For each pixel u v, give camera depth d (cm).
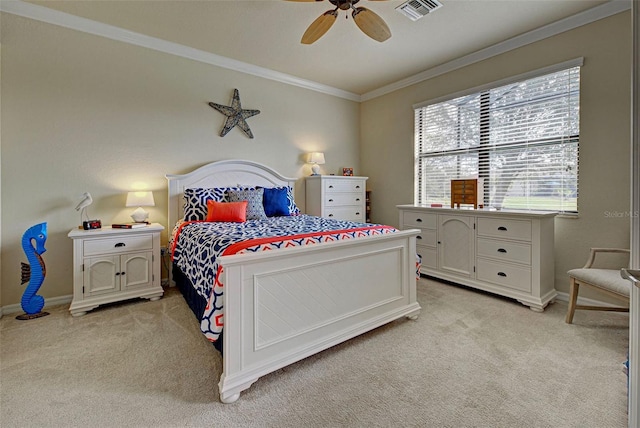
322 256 187
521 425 135
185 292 275
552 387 160
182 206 331
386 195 457
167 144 327
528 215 262
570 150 276
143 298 286
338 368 178
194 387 161
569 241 277
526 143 304
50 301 272
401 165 432
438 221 338
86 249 255
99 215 293
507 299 286
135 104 308
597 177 260
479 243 301
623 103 245
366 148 486
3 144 253
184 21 275
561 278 283
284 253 166
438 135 387
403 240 235
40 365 179
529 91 301
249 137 383
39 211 267
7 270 256
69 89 276
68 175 278
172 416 141
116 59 296
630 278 84
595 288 215
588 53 260
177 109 332
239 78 371
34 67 261
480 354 192
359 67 378
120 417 140
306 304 181
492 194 332
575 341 206
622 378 166
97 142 290
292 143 421
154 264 287
